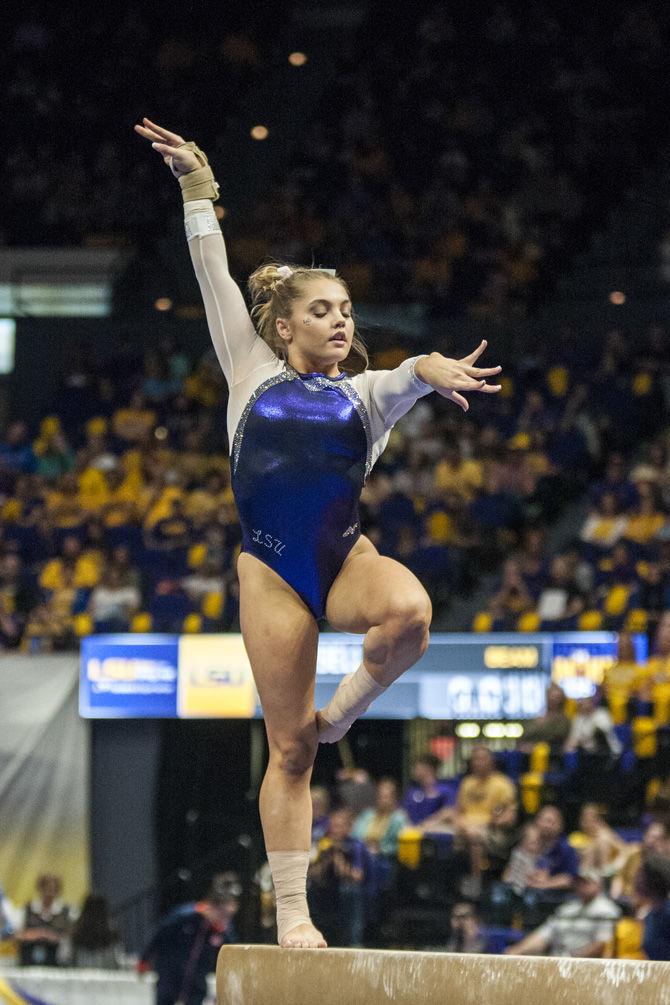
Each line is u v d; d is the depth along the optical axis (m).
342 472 11.23
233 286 12.00
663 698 35.59
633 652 36.41
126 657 39.38
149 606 43.66
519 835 33.06
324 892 31.25
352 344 12.44
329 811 34.84
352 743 38.34
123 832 38.91
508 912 30.92
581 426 49.94
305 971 9.82
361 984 9.58
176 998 30.14
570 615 39.19
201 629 41.03
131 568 44.50
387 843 33.56
